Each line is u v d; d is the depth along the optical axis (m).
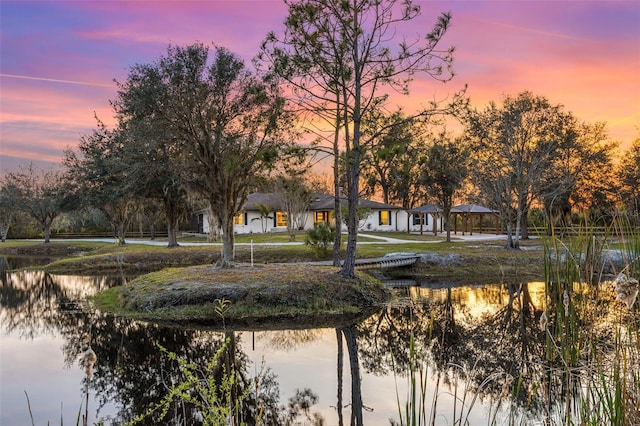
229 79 17.64
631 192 28.23
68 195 33.53
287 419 6.18
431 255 22.78
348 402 6.79
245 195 18.69
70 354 9.95
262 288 13.77
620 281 2.64
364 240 33.88
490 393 6.27
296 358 9.30
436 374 7.47
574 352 3.62
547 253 3.83
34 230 53.88
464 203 40.97
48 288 19.52
